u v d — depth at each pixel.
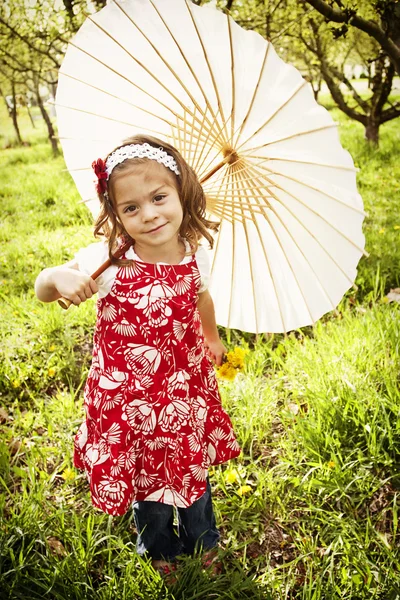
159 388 1.73
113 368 1.73
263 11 5.30
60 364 3.15
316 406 2.55
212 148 1.86
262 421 2.64
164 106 1.82
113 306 1.72
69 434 2.61
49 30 5.67
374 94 9.02
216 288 2.17
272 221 1.87
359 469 2.30
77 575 1.94
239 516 2.22
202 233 1.80
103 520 2.21
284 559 2.10
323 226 1.76
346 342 2.96
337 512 2.21
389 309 3.27
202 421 1.88
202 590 1.91
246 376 2.89
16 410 2.84
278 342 3.37
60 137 2.04
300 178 1.70
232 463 2.48
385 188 6.23
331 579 1.90
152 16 1.67
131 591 1.86
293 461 2.40
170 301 1.71
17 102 16.20
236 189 1.84
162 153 1.65
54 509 2.20
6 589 1.87
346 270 1.81
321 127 1.56
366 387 2.63
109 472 1.74
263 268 2.01
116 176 1.62
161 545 2.06
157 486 1.81
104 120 1.97
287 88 1.54
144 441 1.77
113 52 1.82
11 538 2.02
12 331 3.44
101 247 1.79
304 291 1.95
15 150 13.74
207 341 2.16
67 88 1.95
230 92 1.66
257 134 1.68
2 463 2.44
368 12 4.00
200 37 1.59
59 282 1.66
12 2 5.72
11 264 4.59
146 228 1.64
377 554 2.02
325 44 8.35
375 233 4.61
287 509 2.27
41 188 7.50
